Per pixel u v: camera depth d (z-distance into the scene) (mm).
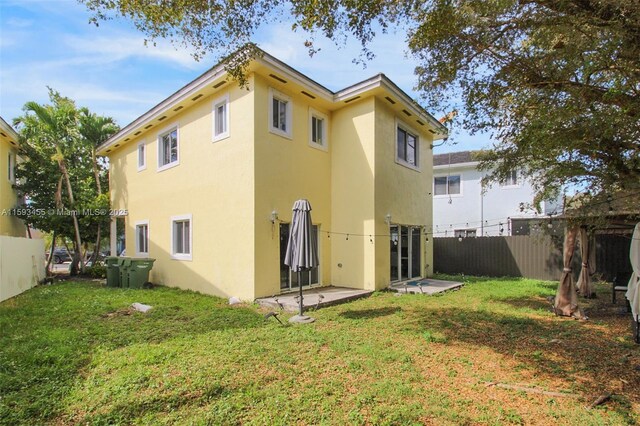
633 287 5809
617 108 4320
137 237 13766
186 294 9945
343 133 10992
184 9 5137
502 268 14117
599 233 9969
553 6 4027
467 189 17844
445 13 4789
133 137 13891
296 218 7176
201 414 3266
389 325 6391
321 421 3160
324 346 5203
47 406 3420
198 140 10570
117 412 3299
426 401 3555
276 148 9344
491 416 3287
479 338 5676
